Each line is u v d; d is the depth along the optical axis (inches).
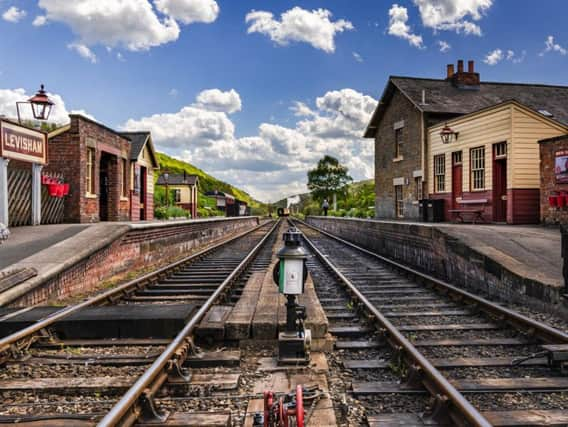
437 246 440.5
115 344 210.4
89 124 599.5
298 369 173.9
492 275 330.6
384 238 642.2
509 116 607.2
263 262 537.0
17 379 165.2
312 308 231.3
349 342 212.4
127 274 436.5
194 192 1781.5
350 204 1900.8
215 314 233.9
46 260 313.4
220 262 533.6
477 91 912.3
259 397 147.3
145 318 222.1
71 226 470.6
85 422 130.4
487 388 156.5
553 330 200.7
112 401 149.2
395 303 306.5
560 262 324.5
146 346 210.7
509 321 239.8
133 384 146.9
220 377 164.2
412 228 517.3
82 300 308.0
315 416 132.3
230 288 349.4
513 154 603.5
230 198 2684.5
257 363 182.7
